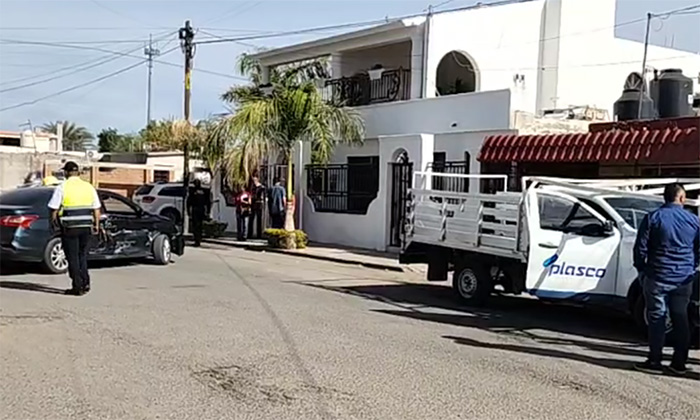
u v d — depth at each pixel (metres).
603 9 25.75
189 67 26.84
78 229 11.52
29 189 14.45
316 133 20.91
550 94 24.69
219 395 6.47
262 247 21.33
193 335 8.84
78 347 8.12
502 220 11.06
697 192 11.57
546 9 24.80
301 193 23.77
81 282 11.63
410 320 10.36
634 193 10.54
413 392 6.69
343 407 6.20
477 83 23.72
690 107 18.38
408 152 19.98
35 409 6.02
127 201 15.60
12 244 13.30
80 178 11.94
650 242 7.76
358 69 26.94
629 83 26.41
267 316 10.20
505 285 11.67
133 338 8.61
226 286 13.09
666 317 7.80
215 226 24.55
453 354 8.24
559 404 6.44
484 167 18.69
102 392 6.50
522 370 7.61
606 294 10.01
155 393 6.50
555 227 10.46
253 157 20.84
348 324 9.81
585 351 8.67
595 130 17.80
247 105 20.78
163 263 16.19
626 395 6.79
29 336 8.61
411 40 23.34
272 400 6.36
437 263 12.77
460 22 23.03
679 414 6.26
